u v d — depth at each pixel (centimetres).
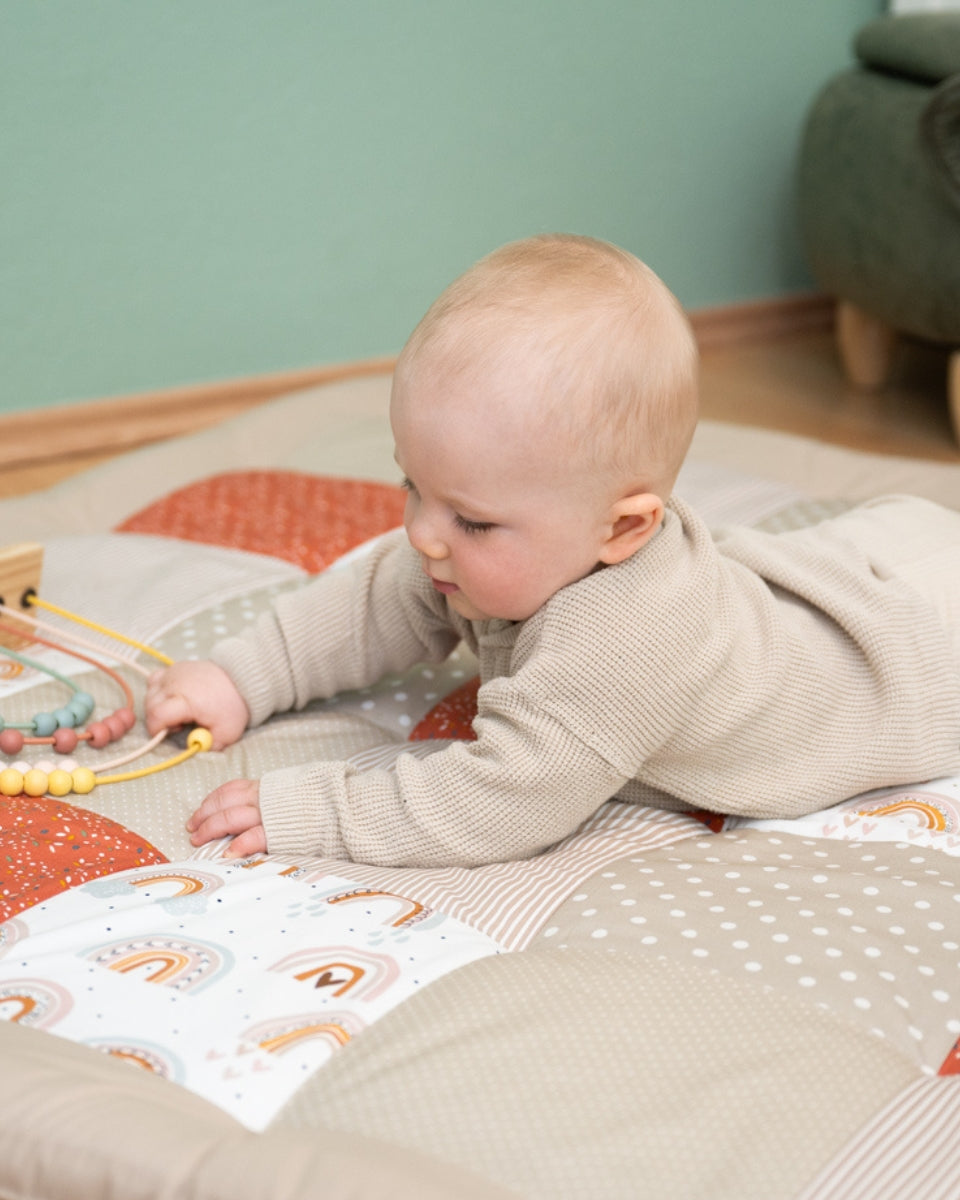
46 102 179
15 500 134
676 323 81
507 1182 54
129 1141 52
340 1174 51
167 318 201
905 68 215
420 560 96
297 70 200
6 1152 53
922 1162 58
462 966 68
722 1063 61
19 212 182
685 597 81
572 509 78
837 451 152
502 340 75
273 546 124
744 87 254
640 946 70
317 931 70
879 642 90
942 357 265
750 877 78
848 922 73
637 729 80
